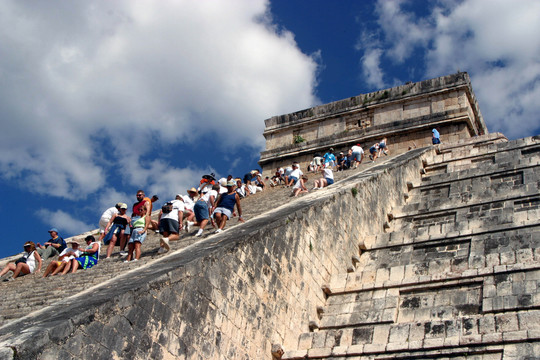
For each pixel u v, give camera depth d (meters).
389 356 11.65
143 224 14.94
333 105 38.62
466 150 24.36
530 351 10.34
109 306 9.14
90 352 8.66
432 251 15.84
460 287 13.25
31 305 11.80
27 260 17.19
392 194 20.88
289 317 13.18
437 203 19.56
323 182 22.23
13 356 7.71
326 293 14.72
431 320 12.12
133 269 12.85
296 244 14.16
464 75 34.38
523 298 12.02
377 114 36.72
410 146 34.22
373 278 14.70
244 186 27.22
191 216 19.09
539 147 22.48
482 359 10.73
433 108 34.78
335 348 12.27
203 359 10.60
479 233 15.54
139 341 9.45
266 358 12.23
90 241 16.59
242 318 11.79
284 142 39.94
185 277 10.66
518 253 13.59
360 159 29.91
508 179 20.23
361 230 17.70
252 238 12.64
